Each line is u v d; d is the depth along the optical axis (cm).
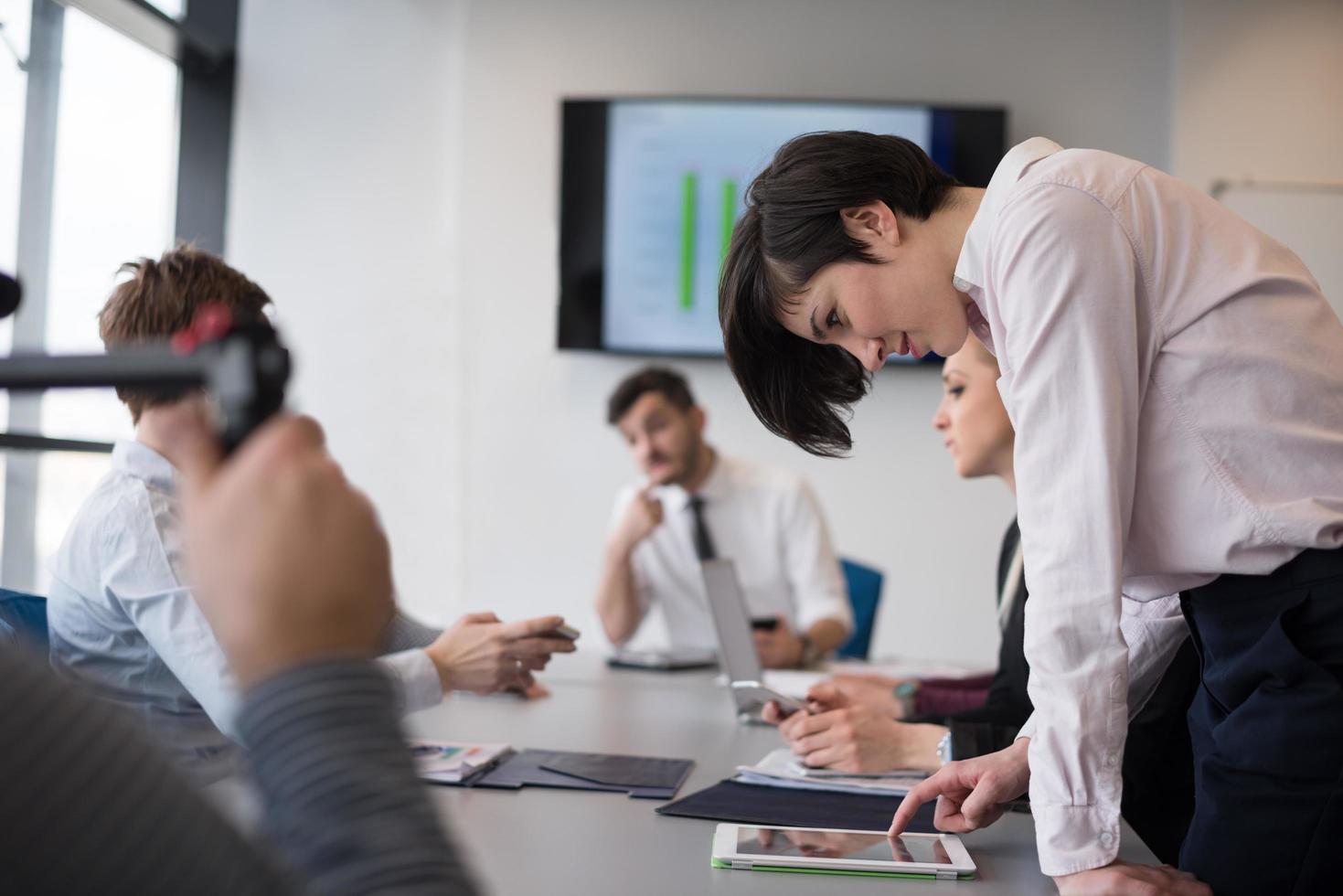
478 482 433
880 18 432
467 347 436
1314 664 104
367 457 436
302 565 44
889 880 104
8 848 35
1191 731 120
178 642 143
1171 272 110
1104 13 428
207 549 44
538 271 436
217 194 440
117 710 41
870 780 144
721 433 430
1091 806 101
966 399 218
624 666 274
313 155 442
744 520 330
